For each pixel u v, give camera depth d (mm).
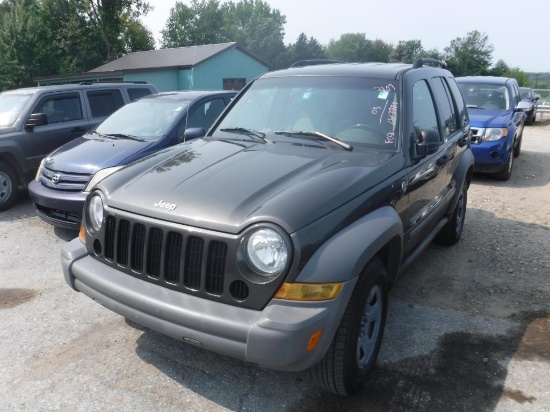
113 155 5918
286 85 4160
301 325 2346
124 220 2898
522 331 3758
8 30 32438
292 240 2434
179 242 2670
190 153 3498
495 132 8688
